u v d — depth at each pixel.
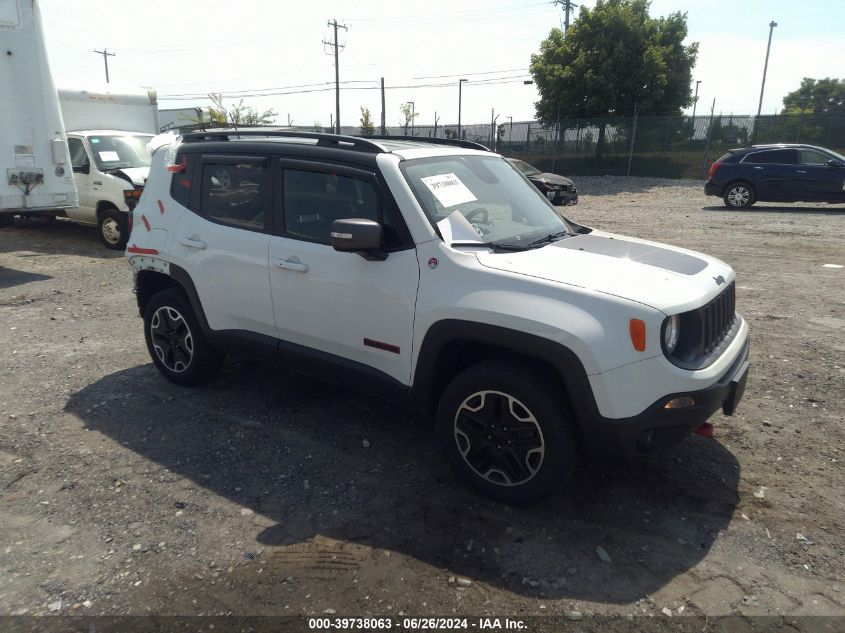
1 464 3.87
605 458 3.13
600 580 2.89
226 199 4.43
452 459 3.55
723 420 4.41
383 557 3.04
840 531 3.23
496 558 3.03
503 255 3.50
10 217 13.30
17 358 5.66
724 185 16.80
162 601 2.77
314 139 4.20
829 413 4.48
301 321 4.04
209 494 3.56
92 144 11.35
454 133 33.12
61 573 2.94
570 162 29.55
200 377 4.93
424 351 3.49
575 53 30.48
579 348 2.99
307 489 3.61
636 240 4.23
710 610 2.71
